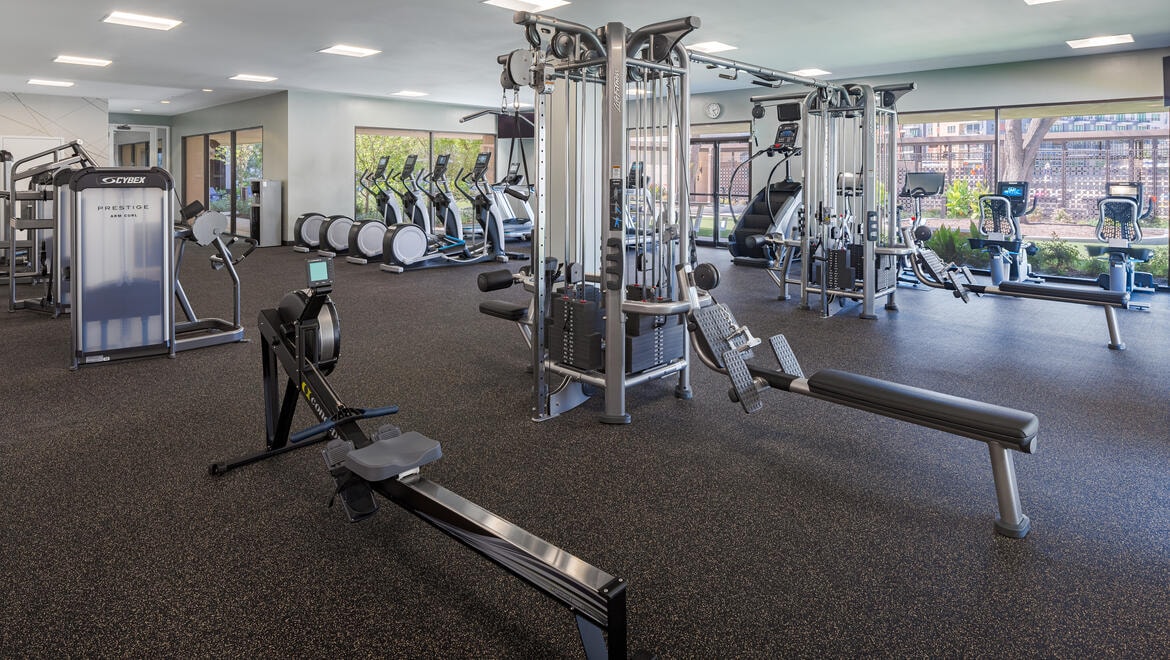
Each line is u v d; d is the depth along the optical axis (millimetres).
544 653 1599
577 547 2061
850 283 5723
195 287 7023
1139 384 3723
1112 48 6945
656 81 3643
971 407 2162
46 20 6000
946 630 1674
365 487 2080
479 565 1959
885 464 2666
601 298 3559
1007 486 2109
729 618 1723
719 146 10945
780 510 2295
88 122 11227
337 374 3910
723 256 9812
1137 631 1663
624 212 3016
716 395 3559
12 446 2836
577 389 3389
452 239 9297
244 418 3191
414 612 1745
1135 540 2090
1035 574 1911
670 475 2574
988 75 7934
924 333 5035
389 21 5992
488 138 13000
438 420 3174
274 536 2113
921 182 6742
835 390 2502
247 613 1736
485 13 5695
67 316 5461
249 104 11422
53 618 1713
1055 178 7898
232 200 12312
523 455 2766
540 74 2994
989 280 7844
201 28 6293
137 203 4098
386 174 11688
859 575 1911
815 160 6508
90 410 3297
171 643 1623
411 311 5812
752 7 5391
